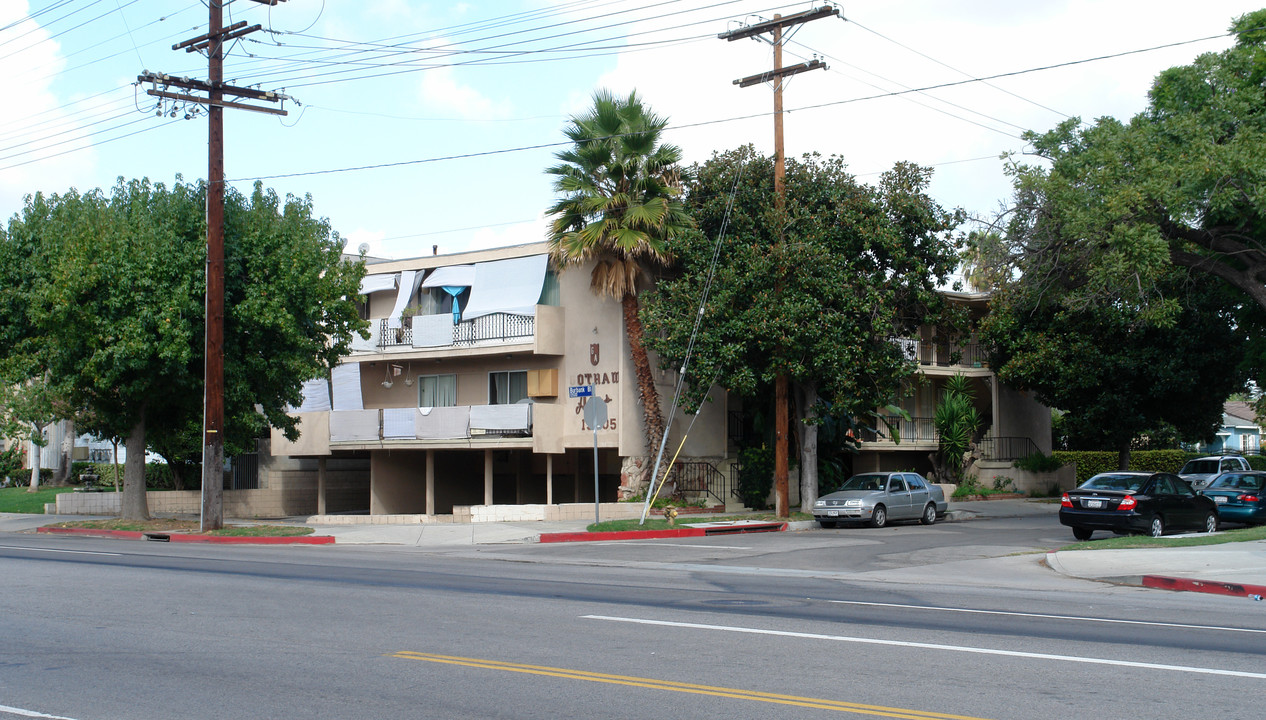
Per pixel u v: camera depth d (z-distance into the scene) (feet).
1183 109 75.82
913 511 90.48
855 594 44.19
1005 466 127.44
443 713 22.97
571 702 23.88
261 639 32.07
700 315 86.69
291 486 120.37
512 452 120.47
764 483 102.47
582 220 96.48
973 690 24.91
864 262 90.58
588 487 113.29
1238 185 68.23
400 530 81.97
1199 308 104.63
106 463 162.30
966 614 37.65
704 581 49.55
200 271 82.17
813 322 85.87
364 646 30.83
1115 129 75.41
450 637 32.32
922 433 128.47
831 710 23.06
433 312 110.32
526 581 48.78
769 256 85.97
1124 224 67.87
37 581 47.37
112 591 43.75
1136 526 67.72
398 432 106.22
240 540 78.23
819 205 91.40
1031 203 76.48
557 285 102.58
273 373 87.61
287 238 87.51
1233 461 108.27
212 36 78.59
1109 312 101.71
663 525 82.58
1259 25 82.64
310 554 65.62
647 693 24.71
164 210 83.82
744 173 91.04
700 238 89.56
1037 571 54.54
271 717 22.75
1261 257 74.33
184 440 108.58
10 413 110.22
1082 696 24.27
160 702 24.17
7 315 86.63
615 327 97.71
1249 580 46.57
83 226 79.20
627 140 93.86
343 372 115.85
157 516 103.04
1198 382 108.27
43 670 27.71
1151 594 45.03
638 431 97.50
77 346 81.05
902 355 91.76
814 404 95.50
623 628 34.01
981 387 137.08
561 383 101.55
